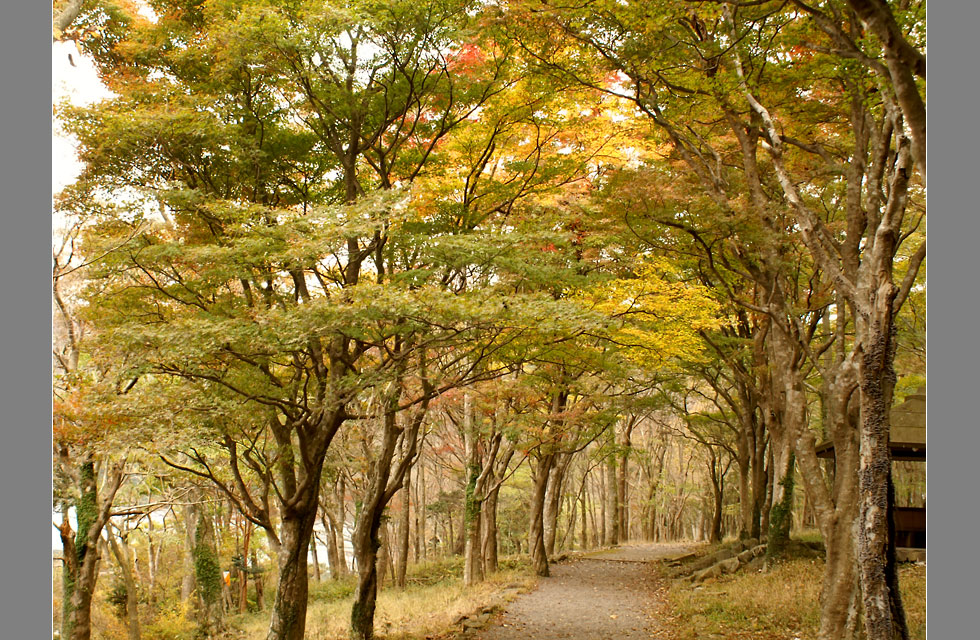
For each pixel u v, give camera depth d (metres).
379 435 19.88
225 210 8.88
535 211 12.00
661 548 31.34
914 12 6.70
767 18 9.23
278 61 9.61
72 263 9.81
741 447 23.75
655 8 8.04
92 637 18.34
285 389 10.12
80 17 10.19
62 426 8.75
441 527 45.50
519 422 16.80
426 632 12.88
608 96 12.12
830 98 10.16
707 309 10.64
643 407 21.58
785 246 11.09
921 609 11.70
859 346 7.46
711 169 10.36
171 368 8.86
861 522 6.59
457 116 11.62
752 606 12.94
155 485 18.98
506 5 9.30
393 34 9.66
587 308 9.54
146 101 10.20
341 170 12.02
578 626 13.18
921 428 15.91
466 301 8.55
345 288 8.92
